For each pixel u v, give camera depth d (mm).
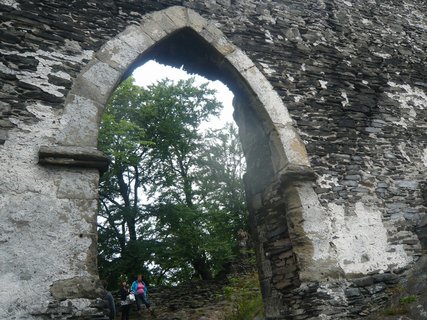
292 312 4961
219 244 13625
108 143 13695
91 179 4039
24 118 4035
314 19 6414
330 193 5273
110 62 4652
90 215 3916
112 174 13977
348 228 5164
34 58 4320
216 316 9180
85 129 4211
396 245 5328
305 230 4930
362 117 5988
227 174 16188
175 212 13953
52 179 3910
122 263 12961
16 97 4090
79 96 4328
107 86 4520
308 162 5270
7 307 3379
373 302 4863
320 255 4871
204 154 16781
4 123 3945
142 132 14445
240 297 8812
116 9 5000
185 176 16141
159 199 14609
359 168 5609
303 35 6172
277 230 5484
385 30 6988
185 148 16234
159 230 14023
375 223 5348
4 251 3527
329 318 4586
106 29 4824
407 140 6152
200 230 14258
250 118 5867
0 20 4359
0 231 3574
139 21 5059
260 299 7699
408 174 5891
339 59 6270
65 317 3494
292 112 5523
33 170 3881
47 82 4273
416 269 5113
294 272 5074
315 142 5496
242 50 5578
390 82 6492
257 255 5855
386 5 7297
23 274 3518
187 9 5414
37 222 3719
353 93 6098
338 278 4836
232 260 13523
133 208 14062
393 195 5648
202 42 5363
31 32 4426
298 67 5875
